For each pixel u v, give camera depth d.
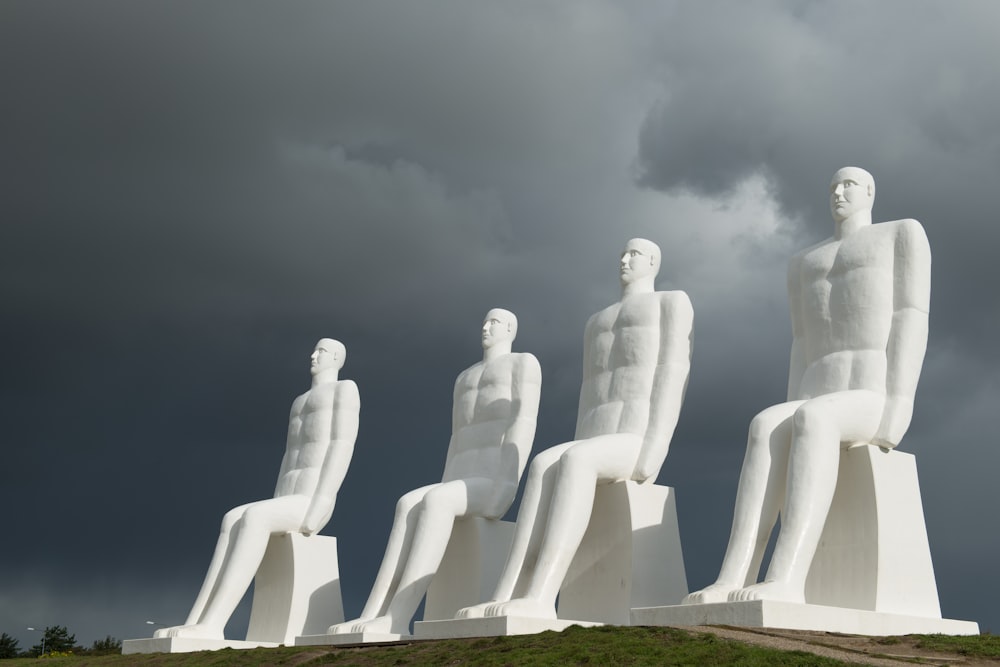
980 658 12.02
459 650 14.12
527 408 19.27
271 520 21.31
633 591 16.44
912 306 15.20
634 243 18.23
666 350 17.33
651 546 16.75
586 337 18.36
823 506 14.12
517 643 13.76
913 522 15.05
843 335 15.50
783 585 13.62
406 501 19.27
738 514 14.65
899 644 12.63
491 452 19.42
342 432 22.11
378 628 17.86
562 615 17.27
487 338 20.20
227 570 20.91
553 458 16.84
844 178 16.06
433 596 19.53
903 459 15.18
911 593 14.77
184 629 20.28
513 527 19.38
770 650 11.79
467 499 18.86
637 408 17.20
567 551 15.95
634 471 16.89
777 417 14.98
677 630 13.04
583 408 18.02
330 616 21.66
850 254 15.64
